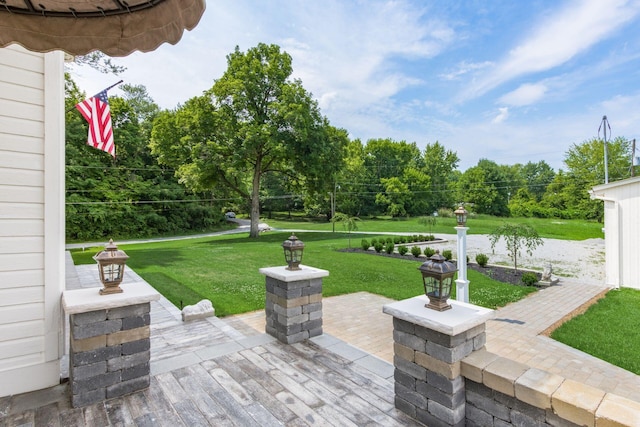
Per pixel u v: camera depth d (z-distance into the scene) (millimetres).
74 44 2242
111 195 22797
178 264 10039
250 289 6910
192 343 3760
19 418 2328
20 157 2754
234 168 17984
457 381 2119
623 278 8383
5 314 2668
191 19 1952
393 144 42906
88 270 8867
